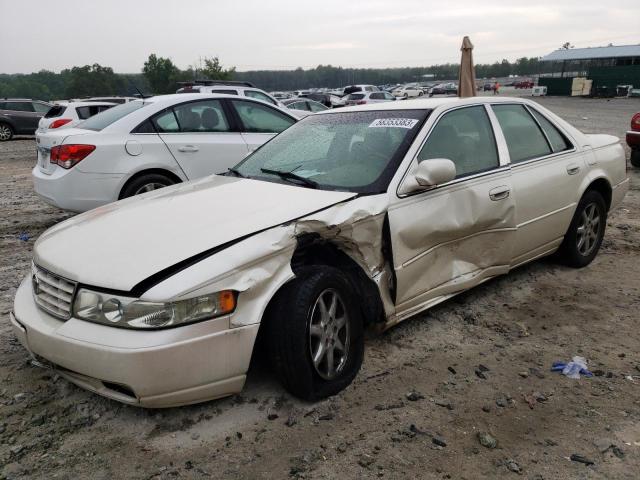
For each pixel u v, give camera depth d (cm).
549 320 407
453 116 400
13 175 1229
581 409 297
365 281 335
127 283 256
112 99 1916
